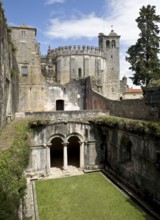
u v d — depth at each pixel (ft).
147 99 70.59
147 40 143.13
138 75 140.77
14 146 36.47
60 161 110.52
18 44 144.05
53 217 57.11
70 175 89.61
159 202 56.59
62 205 63.46
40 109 147.54
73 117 95.20
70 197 68.54
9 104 72.13
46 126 90.17
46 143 90.17
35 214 57.77
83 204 63.82
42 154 89.45
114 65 262.26
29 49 145.89
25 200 59.67
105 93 228.02
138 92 228.84
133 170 71.41
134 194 67.92
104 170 93.35
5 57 60.75
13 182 25.32
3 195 21.25
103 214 58.03
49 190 74.33
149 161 61.46
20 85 144.46
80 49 214.48
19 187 26.96
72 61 212.23
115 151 86.94
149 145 61.31
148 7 143.13
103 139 97.40
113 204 63.41
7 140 40.37
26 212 56.13
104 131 95.81
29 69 146.10
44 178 86.33
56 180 83.97
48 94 149.79
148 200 61.82
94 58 219.00
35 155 88.22
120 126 77.36
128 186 73.51
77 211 59.98
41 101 147.84
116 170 85.61
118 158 83.82
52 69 211.41
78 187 76.43
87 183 80.18
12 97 80.43
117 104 95.30
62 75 212.84
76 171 94.17
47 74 208.33
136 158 69.31
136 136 68.90
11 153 32.73
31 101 146.30
